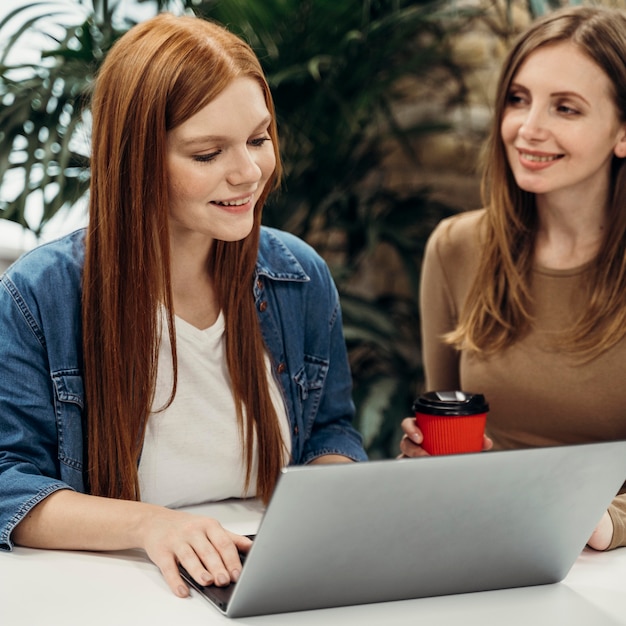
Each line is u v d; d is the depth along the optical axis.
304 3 2.46
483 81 2.78
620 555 1.24
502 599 1.08
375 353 2.84
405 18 2.54
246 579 0.97
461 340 1.74
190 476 1.39
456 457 0.95
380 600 1.07
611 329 1.58
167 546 1.13
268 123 1.25
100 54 2.34
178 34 1.21
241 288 1.40
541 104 1.53
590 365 1.61
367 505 0.95
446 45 2.79
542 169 1.56
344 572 1.01
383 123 2.92
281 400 1.48
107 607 1.04
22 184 2.29
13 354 1.29
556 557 1.10
